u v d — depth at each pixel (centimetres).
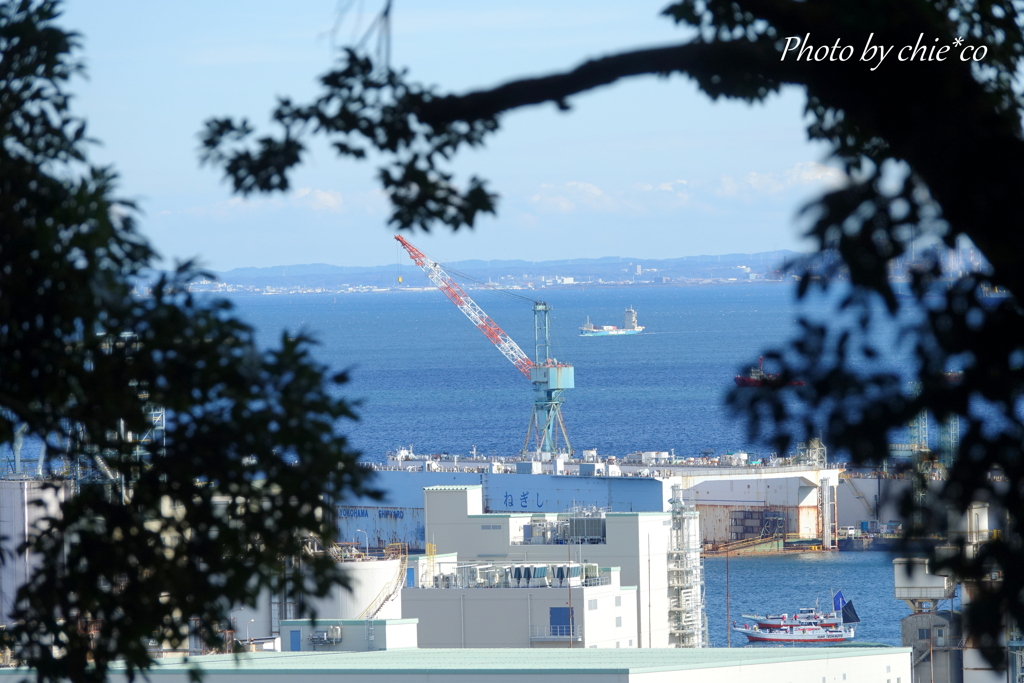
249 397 5388
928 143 4078
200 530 5369
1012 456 4072
